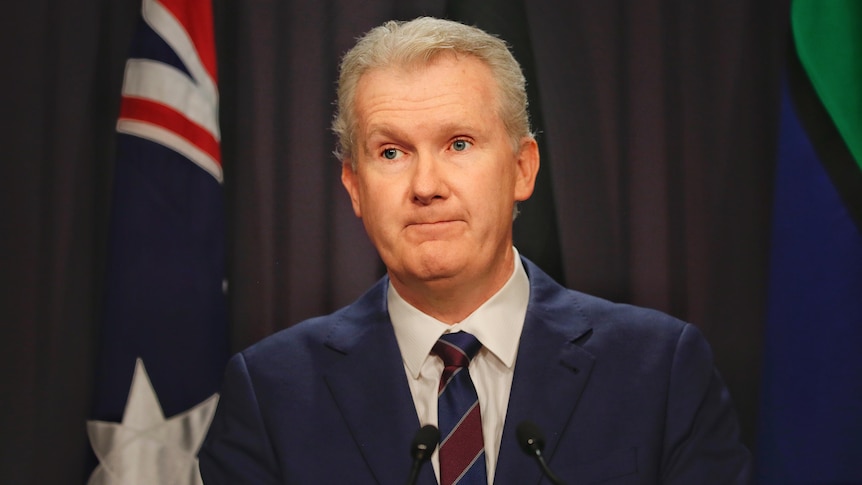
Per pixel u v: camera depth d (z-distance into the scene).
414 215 2.56
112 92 4.42
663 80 4.38
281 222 4.33
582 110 4.35
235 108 4.36
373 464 2.67
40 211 4.36
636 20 4.38
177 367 3.79
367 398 2.79
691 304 4.33
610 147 4.35
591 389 2.74
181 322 3.80
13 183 4.36
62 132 4.39
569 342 2.83
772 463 3.73
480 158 2.60
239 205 4.33
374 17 4.35
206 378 3.81
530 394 2.71
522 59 4.25
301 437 2.77
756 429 3.88
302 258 4.32
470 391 2.71
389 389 2.79
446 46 2.60
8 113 4.37
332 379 2.85
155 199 3.84
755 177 4.34
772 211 3.95
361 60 2.70
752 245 4.32
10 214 4.34
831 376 3.67
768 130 4.36
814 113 3.77
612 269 4.32
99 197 4.39
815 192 3.74
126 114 3.90
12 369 4.28
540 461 2.27
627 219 4.34
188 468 3.76
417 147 2.57
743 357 4.30
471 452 2.61
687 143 4.38
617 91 4.37
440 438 2.53
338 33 4.36
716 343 4.32
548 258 4.27
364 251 4.32
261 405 2.87
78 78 4.41
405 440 2.69
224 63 4.38
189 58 3.94
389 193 2.59
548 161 4.31
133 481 3.70
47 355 4.31
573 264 4.31
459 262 2.57
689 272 4.35
